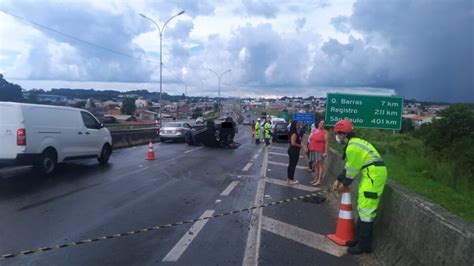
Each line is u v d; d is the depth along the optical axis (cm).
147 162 1706
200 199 983
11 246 617
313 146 1240
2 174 1288
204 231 711
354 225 701
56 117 1313
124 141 2616
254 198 1011
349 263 568
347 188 669
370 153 590
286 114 5616
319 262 570
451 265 378
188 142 2819
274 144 3167
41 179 1206
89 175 1309
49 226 723
